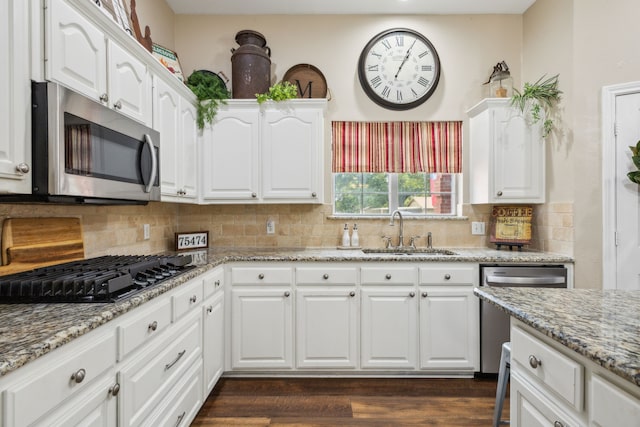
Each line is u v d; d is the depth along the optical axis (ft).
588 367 2.55
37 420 2.56
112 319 3.47
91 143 4.17
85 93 4.44
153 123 6.29
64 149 3.71
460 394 7.04
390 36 9.62
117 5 6.37
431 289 7.57
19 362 2.35
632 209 7.13
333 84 9.73
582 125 7.59
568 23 7.84
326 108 9.01
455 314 7.56
